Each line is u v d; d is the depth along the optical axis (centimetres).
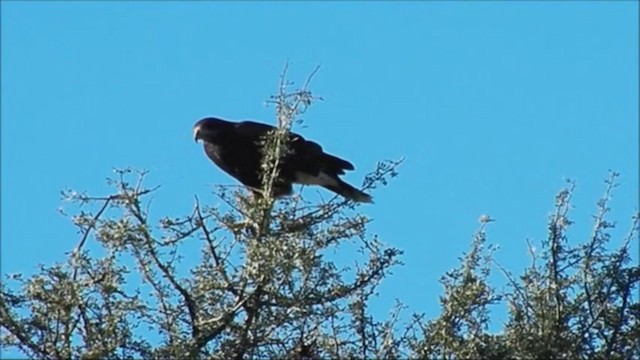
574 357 1413
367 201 1524
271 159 1493
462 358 1384
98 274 1375
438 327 1405
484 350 1398
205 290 1405
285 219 1444
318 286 1413
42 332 1355
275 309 1413
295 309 1412
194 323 1405
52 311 1352
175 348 1369
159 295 1411
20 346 1352
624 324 1478
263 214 1428
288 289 1407
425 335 1417
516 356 1396
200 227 1423
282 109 1493
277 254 1388
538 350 1400
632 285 1470
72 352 1352
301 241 1419
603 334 1470
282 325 1419
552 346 1410
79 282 1365
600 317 1470
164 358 1377
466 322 1419
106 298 1375
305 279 1412
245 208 1441
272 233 1435
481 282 1430
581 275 1466
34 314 1358
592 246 1470
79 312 1366
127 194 1402
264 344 1420
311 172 1777
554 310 1440
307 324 1440
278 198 1462
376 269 1447
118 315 1371
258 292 1399
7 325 1352
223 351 1408
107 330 1357
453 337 1400
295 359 1433
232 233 1433
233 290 1407
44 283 1362
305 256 1394
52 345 1351
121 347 1373
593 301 1466
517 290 1448
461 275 1441
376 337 1427
